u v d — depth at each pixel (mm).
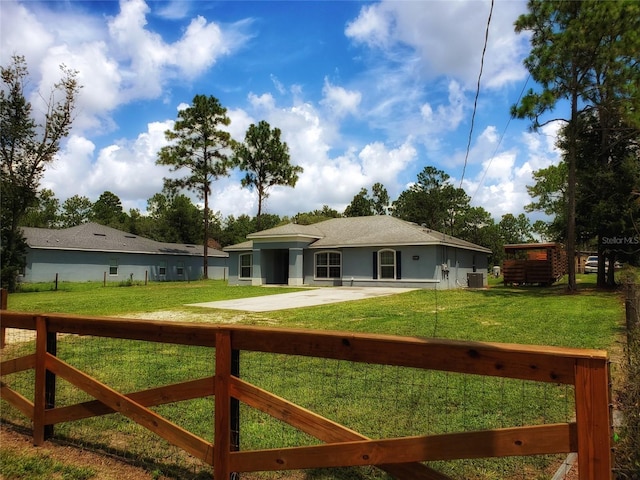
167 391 2836
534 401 4105
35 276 27141
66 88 20188
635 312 5250
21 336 7918
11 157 19656
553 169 33219
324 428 2328
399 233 22359
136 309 12422
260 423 3727
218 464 2586
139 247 33312
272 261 26375
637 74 14875
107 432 3639
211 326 2654
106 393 3109
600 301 13633
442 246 21094
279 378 4941
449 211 46781
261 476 2900
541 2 15133
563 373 1790
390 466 2197
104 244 31094
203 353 6312
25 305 13586
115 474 2975
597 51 15008
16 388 4832
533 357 1847
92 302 14555
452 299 14812
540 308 11766
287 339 2434
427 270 20656
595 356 1711
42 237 28453
